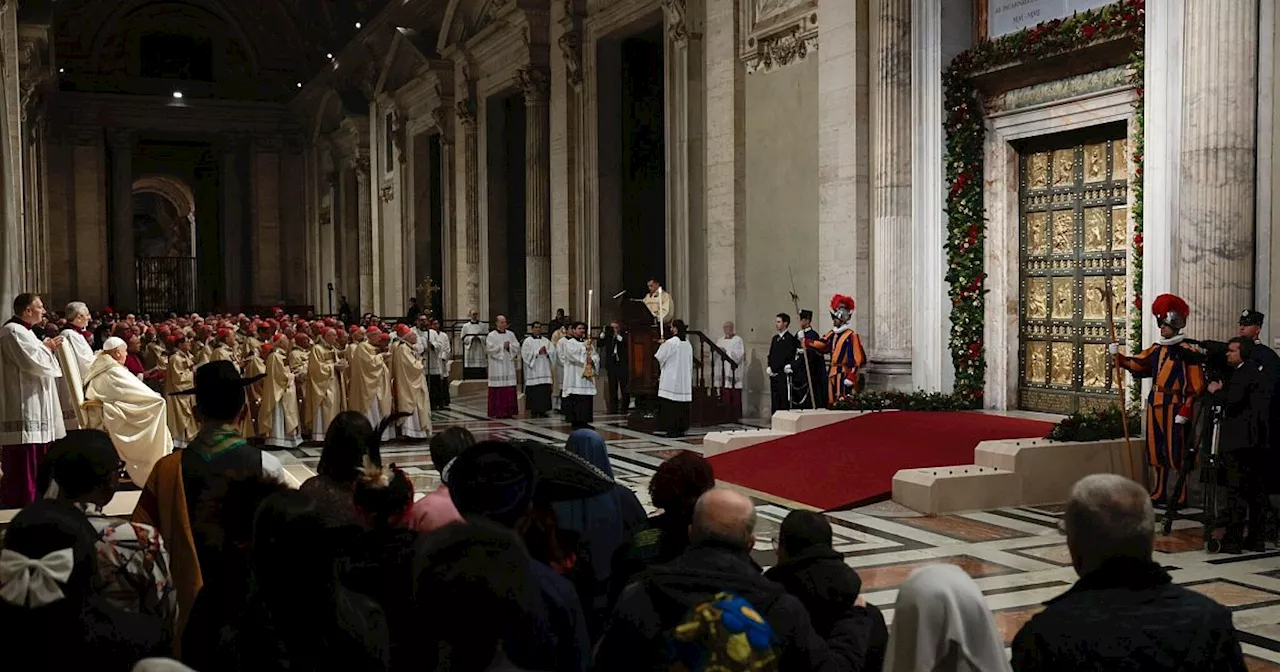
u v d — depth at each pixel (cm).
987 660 235
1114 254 1170
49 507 312
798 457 1084
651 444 1413
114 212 4344
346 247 4050
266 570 256
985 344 1307
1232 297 902
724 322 1695
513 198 2722
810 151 1524
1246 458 750
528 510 314
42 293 3262
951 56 1306
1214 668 227
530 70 2378
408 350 1533
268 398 1422
